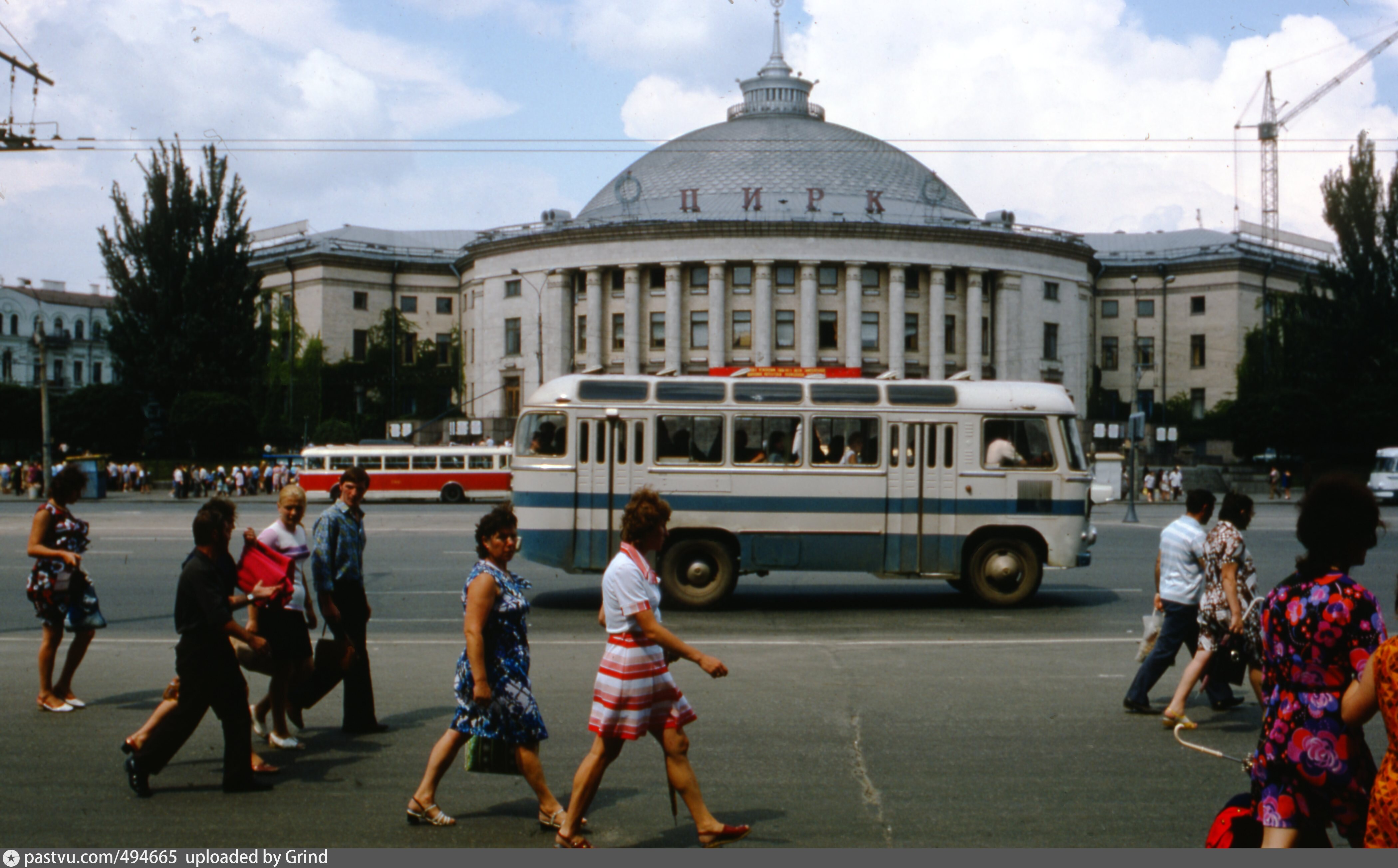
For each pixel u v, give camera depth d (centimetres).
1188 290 8550
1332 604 435
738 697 978
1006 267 7444
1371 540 449
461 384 8400
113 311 6681
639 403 1605
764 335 7094
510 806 675
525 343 7594
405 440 7481
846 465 1605
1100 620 1498
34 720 889
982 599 1600
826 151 8031
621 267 7256
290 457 6525
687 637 1339
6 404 7931
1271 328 7619
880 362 7225
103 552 2386
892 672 1096
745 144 8106
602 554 1595
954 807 668
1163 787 710
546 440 1609
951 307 7388
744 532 1591
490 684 622
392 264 8575
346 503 851
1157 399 8556
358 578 849
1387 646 385
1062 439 1620
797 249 7069
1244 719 903
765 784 716
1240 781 725
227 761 698
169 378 6556
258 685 1040
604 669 596
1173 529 919
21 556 2294
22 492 5962
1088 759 777
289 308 8575
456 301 8712
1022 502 1606
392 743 830
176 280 6631
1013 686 1031
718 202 7675
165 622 1453
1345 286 6575
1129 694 920
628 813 661
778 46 9031
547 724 885
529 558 1599
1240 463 6925
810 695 987
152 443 6681
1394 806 376
